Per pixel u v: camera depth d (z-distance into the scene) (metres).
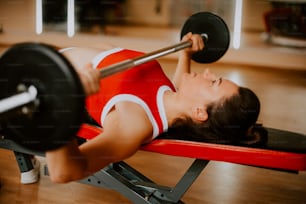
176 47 1.54
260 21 4.78
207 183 1.76
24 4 5.50
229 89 1.28
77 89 0.79
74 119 0.81
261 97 3.15
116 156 1.11
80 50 1.50
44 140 0.85
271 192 1.70
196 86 1.30
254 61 4.48
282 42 4.62
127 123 1.17
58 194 1.63
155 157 2.03
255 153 1.22
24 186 1.68
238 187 1.74
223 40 1.82
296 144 1.28
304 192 1.71
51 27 5.54
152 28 5.50
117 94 1.24
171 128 1.33
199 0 5.18
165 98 1.33
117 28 5.56
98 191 1.66
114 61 1.39
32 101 0.81
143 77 1.33
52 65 0.79
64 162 0.97
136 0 5.52
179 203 1.37
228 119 1.28
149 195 1.36
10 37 5.46
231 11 4.85
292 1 4.54
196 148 1.25
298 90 3.42
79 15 5.57
